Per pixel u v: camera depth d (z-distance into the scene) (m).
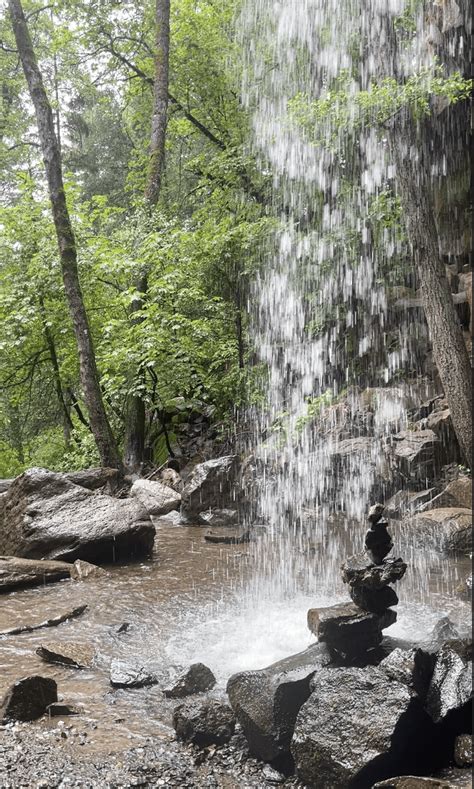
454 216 17.14
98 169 31.48
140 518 9.97
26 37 15.30
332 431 15.17
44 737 4.41
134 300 18.11
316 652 4.64
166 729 4.54
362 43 16.39
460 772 3.59
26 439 24.91
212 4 23.66
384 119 13.24
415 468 13.30
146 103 25.25
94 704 4.95
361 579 4.79
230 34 23.58
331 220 19.20
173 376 17.48
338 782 3.57
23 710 4.68
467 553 9.74
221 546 10.70
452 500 11.74
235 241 18.23
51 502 9.87
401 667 4.10
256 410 18.41
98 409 15.61
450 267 17.17
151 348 16.59
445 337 12.82
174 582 8.47
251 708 4.18
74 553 9.41
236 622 6.78
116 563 9.59
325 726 3.78
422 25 14.63
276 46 20.62
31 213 19.34
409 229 13.66
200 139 25.81
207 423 19.47
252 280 18.92
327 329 19.17
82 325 15.67
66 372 20.97
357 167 18.59
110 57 24.59
